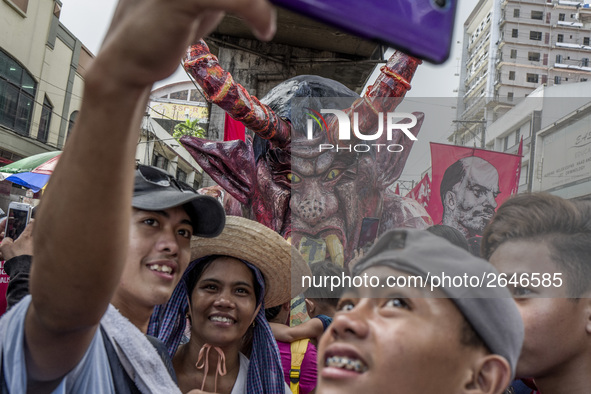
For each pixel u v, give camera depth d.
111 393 0.81
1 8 13.83
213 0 0.31
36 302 0.51
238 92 2.26
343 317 0.58
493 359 0.59
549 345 0.76
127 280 1.25
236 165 2.61
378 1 0.36
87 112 0.40
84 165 0.42
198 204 1.36
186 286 1.59
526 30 39.12
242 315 1.53
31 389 0.64
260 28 0.29
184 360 1.57
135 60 0.36
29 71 15.54
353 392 0.55
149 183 1.35
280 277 1.61
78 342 0.58
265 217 2.57
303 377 1.72
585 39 39.66
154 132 21.06
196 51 2.29
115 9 0.38
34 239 0.48
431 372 0.56
